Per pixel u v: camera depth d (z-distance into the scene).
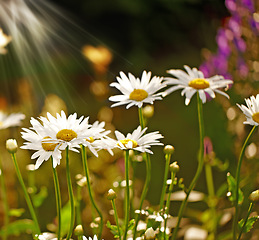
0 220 1.42
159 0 3.82
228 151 1.56
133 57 4.04
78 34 4.43
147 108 1.21
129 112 2.75
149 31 4.06
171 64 3.65
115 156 1.45
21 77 3.78
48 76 3.85
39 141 1.07
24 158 1.55
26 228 1.24
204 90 1.15
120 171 1.42
